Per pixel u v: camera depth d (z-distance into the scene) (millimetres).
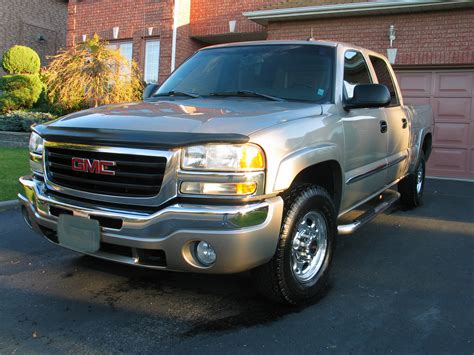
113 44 16156
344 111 3979
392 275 4117
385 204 5035
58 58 13758
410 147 5984
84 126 3127
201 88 4348
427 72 10750
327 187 3912
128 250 3023
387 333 3041
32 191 3424
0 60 20953
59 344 2828
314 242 3510
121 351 2762
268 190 2887
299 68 4184
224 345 2850
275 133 3004
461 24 10195
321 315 3285
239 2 13844
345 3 11164
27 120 12945
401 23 10836
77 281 3822
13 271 4020
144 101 4086
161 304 3418
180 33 14500
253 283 3273
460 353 2811
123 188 2949
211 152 2777
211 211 2742
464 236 5418
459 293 3725
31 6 22250
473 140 10359
